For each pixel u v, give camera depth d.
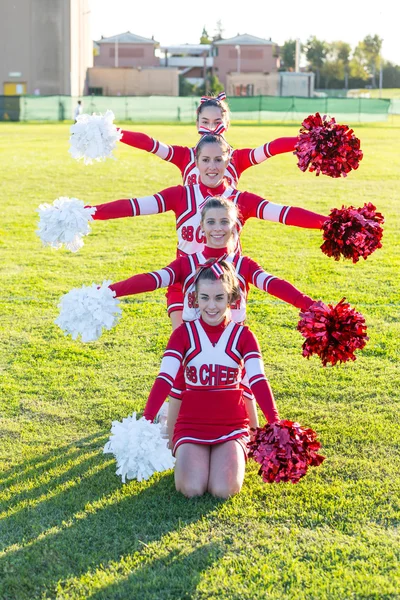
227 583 2.95
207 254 3.84
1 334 6.16
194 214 4.04
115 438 3.31
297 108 43.84
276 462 3.20
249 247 9.46
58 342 5.98
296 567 3.04
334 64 109.50
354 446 4.16
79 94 54.69
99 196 13.90
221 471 3.61
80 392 5.00
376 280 7.79
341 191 14.88
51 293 7.33
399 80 109.19
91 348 5.86
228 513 3.47
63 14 49.00
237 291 3.69
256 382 3.61
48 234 3.61
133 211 3.91
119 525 3.39
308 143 3.55
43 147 24.61
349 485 3.73
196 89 71.50
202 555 3.15
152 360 5.60
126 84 60.44
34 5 48.72
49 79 49.66
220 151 3.93
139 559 3.12
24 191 14.50
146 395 4.93
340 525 3.37
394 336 6.04
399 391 4.96
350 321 3.41
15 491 3.71
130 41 77.50
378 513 3.47
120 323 6.45
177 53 85.25
